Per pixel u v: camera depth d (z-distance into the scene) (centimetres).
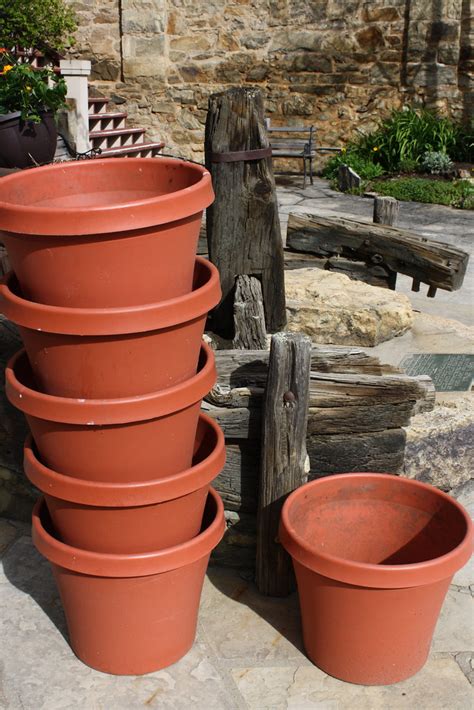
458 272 469
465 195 962
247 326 360
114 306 209
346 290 470
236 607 297
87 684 258
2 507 344
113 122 1012
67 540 246
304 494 275
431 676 265
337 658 260
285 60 1126
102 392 218
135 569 237
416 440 327
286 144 1062
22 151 528
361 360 324
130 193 246
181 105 1151
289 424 282
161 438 227
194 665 267
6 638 277
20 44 916
